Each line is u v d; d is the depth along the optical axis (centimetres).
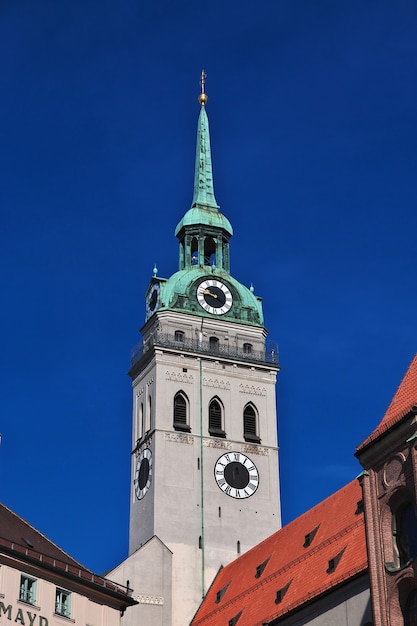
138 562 11475
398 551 6731
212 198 14150
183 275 13338
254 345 13112
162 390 12500
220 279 13388
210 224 13825
